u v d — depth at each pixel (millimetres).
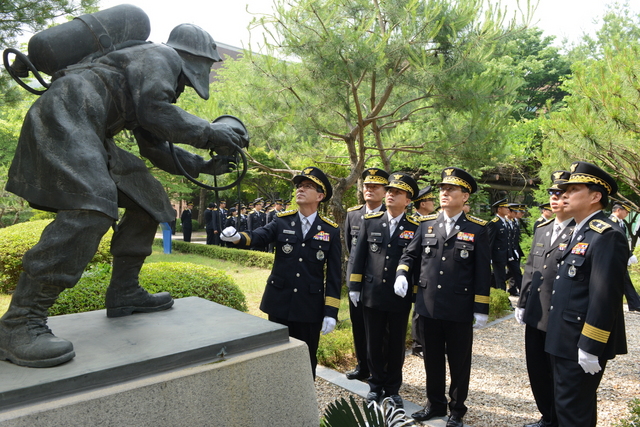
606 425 3541
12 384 1773
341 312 6719
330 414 2248
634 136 6223
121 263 2824
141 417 1953
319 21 6004
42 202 2145
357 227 4934
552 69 22219
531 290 3516
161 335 2426
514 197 16703
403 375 4578
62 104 2195
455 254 3572
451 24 6020
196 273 5613
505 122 6922
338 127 8055
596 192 2955
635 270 11031
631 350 5594
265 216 15836
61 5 7660
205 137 2492
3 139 15219
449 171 3699
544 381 3385
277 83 6676
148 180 2713
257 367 2344
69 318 2777
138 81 2383
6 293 6949
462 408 3445
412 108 8461
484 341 5832
